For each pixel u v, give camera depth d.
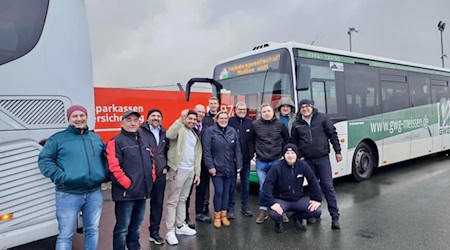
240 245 4.45
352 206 6.07
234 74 7.47
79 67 3.69
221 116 5.01
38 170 3.41
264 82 6.80
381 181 8.18
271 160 5.32
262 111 5.42
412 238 4.51
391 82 8.89
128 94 9.58
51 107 3.49
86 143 3.34
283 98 6.40
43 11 3.50
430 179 8.34
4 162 3.23
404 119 9.26
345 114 7.48
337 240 4.53
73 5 3.71
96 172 3.33
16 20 3.36
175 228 4.88
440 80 11.04
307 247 4.33
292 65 6.41
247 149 5.55
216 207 5.12
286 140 5.48
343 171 7.50
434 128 10.60
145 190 3.73
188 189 4.79
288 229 5.02
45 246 4.59
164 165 4.38
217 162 5.00
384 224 5.09
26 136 3.35
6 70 3.26
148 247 4.43
